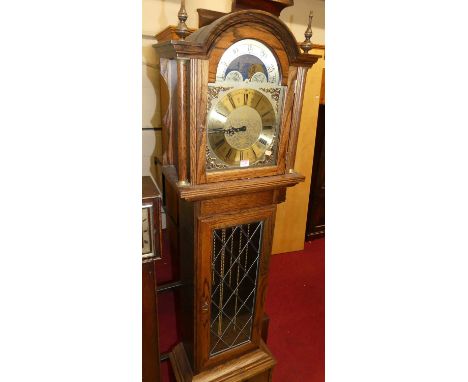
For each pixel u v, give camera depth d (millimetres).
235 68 825
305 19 2221
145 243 976
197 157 843
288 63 886
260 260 1109
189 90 789
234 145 891
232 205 968
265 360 1255
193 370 1179
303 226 2604
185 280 1135
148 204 940
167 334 1631
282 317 1864
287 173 999
